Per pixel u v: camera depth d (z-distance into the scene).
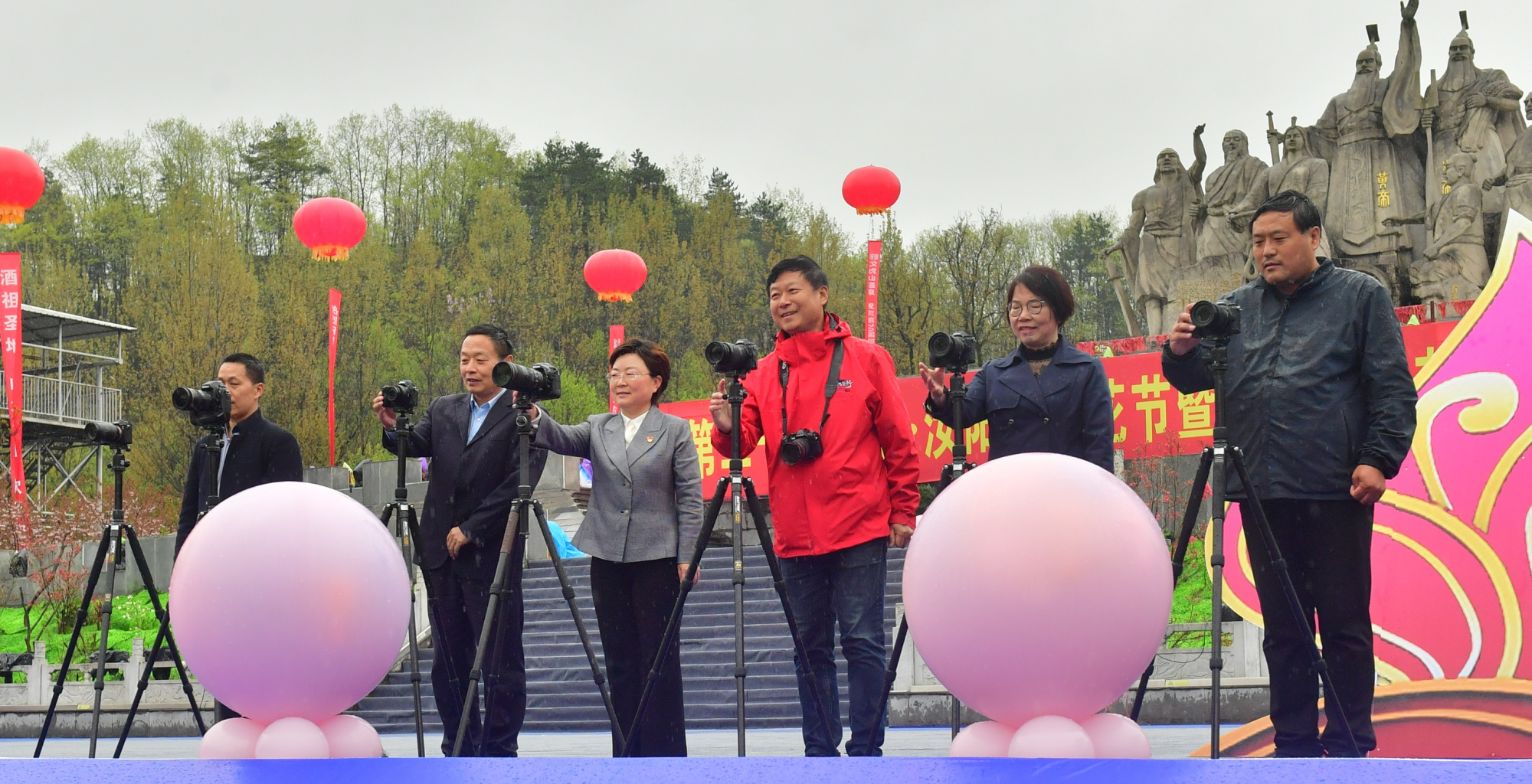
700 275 45.91
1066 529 2.76
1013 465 2.93
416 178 53.03
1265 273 4.11
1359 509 3.93
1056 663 2.76
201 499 5.71
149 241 42.28
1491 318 5.48
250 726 3.38
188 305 38.84
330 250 13.50
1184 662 8.97
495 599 4.23
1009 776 2.45
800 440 4.32
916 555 2.93
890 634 11.12
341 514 3.43
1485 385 5.43
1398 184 18.98
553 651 12.65
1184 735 7.18
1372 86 19.17
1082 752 2.76
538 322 44.66
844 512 4.36
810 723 4.33
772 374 4.63
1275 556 3.56
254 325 40.22
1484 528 5.32
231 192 51.44
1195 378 4.19
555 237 46.69
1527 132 18.03
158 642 4.87
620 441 5.01
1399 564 5.46
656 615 4.82
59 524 18.86
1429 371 5.57
